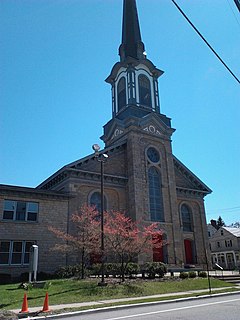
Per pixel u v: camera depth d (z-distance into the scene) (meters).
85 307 12.70
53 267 26.34
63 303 14.13
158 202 34.81
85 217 25.52
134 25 44.59
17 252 25.53
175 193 36.50
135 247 23.03
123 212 31.41
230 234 61.12
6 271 24.56
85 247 23.59
